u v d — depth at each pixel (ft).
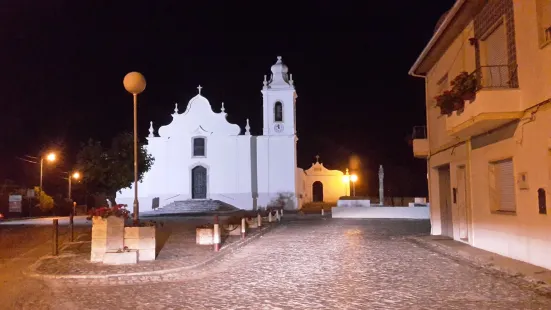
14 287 35.24
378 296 30.58
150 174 160.56
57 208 161.17
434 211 67.41
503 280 35.42
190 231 78.18
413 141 69.72
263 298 30.55
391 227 87.15
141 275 38.99
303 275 38.52
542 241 37.60
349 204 132.26
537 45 37.04
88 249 54.34
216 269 42.45
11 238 72.90
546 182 36.60
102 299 31.07
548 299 29.35
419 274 38.19
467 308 27.32
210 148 161.48
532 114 37.96
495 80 44.83
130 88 50.21
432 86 65.67
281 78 163.22
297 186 167.22
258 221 84.58
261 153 160.25
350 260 46.24
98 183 142.41
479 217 50.14
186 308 28.35
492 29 44.39
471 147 51.70
